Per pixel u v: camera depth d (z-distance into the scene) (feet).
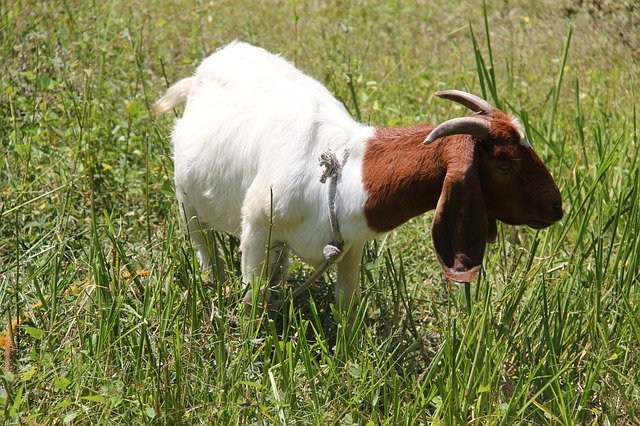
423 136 23.00
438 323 26.23
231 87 26.61
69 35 39.78
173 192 29.73
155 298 24.36
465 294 25.57
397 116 35.45
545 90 41.22
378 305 26.66
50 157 31.45
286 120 24.47
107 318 23.70
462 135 22.33
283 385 23.13
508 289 25.89
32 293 25.66
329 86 38.73
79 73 36.88
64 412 21.97
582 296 26.00
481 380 22.84
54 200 30.04
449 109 38.11
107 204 30.58
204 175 26.43
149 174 30.83
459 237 22.24
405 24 49.19
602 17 44.39
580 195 29.55
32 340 24.26
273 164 24.27
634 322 25.00
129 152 32.48
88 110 32.60
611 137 33.35
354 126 24.22
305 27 47.98
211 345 23.93
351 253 25.07
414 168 22.76
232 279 26.30
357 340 24.23
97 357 22.77
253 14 49.73
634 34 43.88
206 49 43.52
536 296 26.00
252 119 25.30
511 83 36.40
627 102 38.73
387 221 23.39
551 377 23.89
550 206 22.47
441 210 22.17
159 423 22.00
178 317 24.36
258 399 22.82
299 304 27.22
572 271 26.53
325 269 24.20
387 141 23.34
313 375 23.22
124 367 23.24
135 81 37.83
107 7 45.68
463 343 23.24
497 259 28.12
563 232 27.25
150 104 36.83
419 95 39.70
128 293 25.53
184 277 25.36
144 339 23.43
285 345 24.00
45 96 34.53
